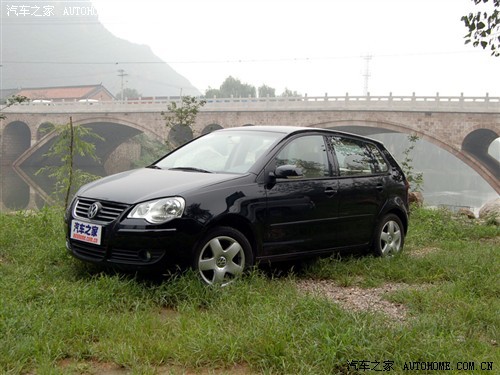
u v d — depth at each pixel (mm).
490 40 9008
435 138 43719
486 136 46969
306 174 5672
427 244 8172
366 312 3961
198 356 3240
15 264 5336
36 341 3287
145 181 5055
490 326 4047
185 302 4277
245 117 52500
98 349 3316
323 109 47969
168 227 4500
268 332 3426
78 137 8523
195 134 55094
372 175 6492
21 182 46188
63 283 4574
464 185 76750
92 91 102750
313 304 4090
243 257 4953
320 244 5734
